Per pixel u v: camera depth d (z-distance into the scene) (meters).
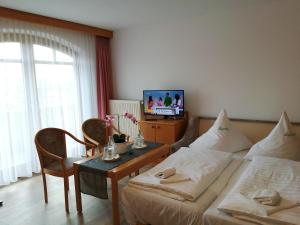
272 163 2.29
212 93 3.77
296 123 3.14
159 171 2.26
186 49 3.90
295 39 3.06
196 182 1.97
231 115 3.66
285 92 3.22
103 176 2.25
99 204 2.70
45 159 2.75
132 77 4.59
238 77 3.53
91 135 3.55
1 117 3.23
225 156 2.61
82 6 3.08
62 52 3.94
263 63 3.32
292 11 3.04
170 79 4.15
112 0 2.88
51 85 3.82
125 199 2.05
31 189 3.13
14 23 3.29
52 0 2.83
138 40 4.38
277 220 1.46
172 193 1.89
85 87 4.37
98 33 4.34
